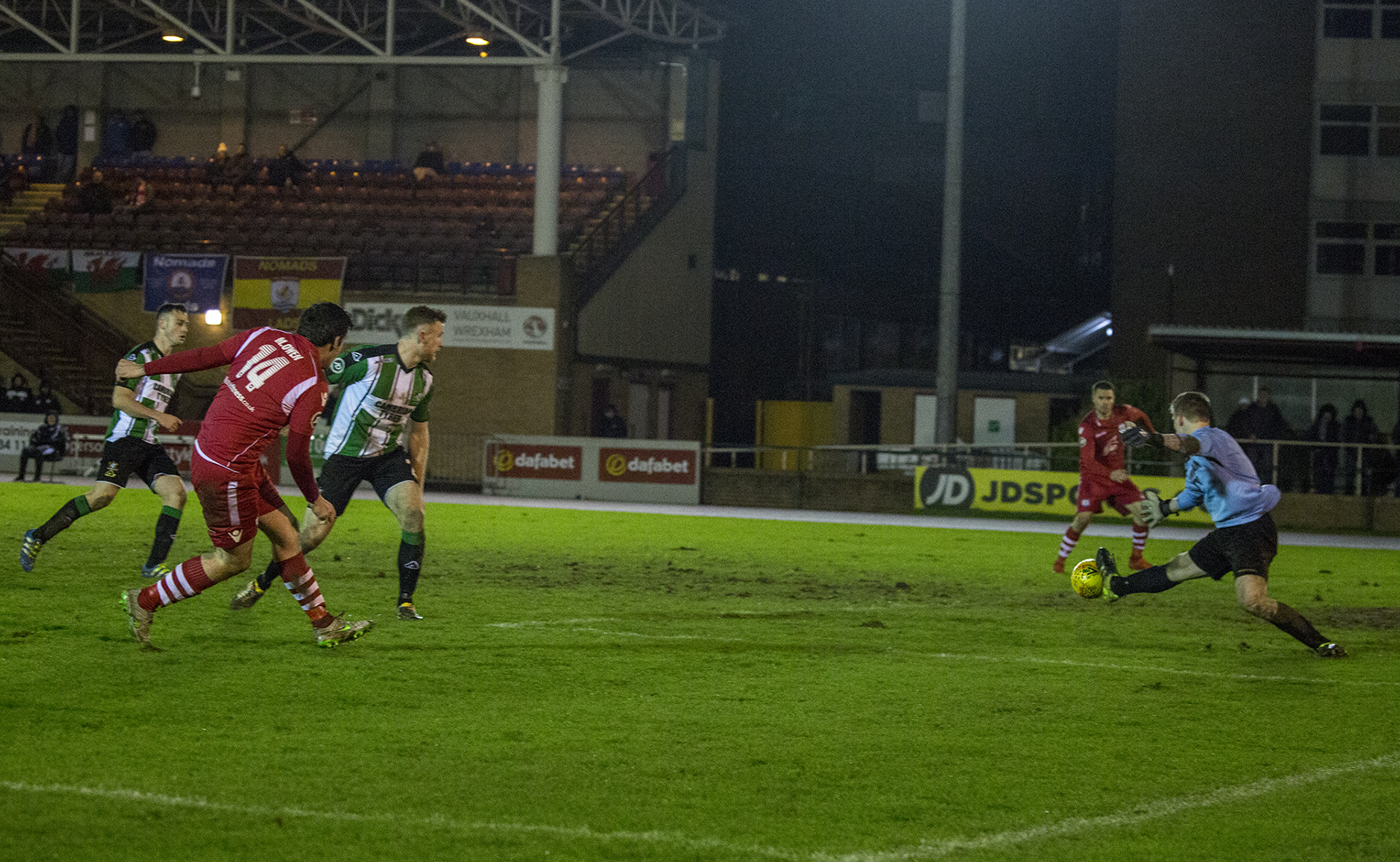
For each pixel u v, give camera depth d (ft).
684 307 186.70
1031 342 242.37
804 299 208.95
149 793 26.66
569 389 161.89
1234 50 180.65
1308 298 177.78
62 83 201.98
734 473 133.69
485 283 163.32
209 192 183.11
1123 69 184.14
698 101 188.55
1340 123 177.58
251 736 31.27
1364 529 121.49
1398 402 145.28
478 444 146.92
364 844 24.21
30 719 32.04
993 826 26.43
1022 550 88.48
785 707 36.22
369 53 195.72
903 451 132.26
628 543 84.43
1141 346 181.27
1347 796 29.01
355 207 177.99
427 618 49.24
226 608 49.39
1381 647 49.34
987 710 36.55
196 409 163.22
